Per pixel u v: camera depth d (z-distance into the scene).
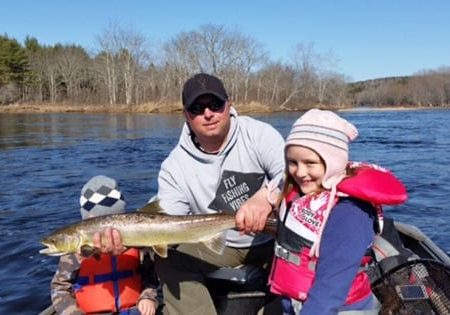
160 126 15.21
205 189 1.59
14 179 5.98
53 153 8.50
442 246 3.32
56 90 36.06
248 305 1.63
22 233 3.69
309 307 1.03
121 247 1.43
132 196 4.93
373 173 1.08
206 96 1.46
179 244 1.53
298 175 1.12
